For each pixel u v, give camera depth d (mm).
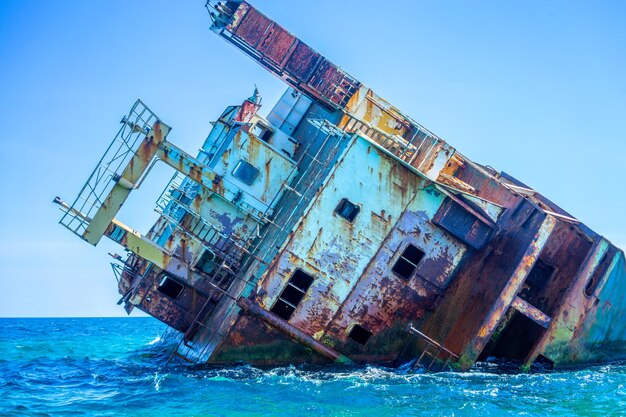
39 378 21141
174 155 20828
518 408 15336
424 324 21047
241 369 19656
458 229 20703
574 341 22484
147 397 16719
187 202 24844
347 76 22594
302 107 26734
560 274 23000
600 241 22375
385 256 20484
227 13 22984
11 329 67500
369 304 20578
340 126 22359
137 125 20172
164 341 35906
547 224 20062
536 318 21188
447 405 15508
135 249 20656
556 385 18578
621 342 24781
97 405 16078
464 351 19906
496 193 21672
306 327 20172
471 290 20594
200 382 18266
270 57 22516
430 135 21844
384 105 22734
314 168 22297
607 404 15867
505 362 22750
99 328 74500
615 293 23469
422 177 20469
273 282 19656
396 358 21078
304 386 17594
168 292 24094
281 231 20875
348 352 20703
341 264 20203
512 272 19812
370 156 20172
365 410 15000
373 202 20266
